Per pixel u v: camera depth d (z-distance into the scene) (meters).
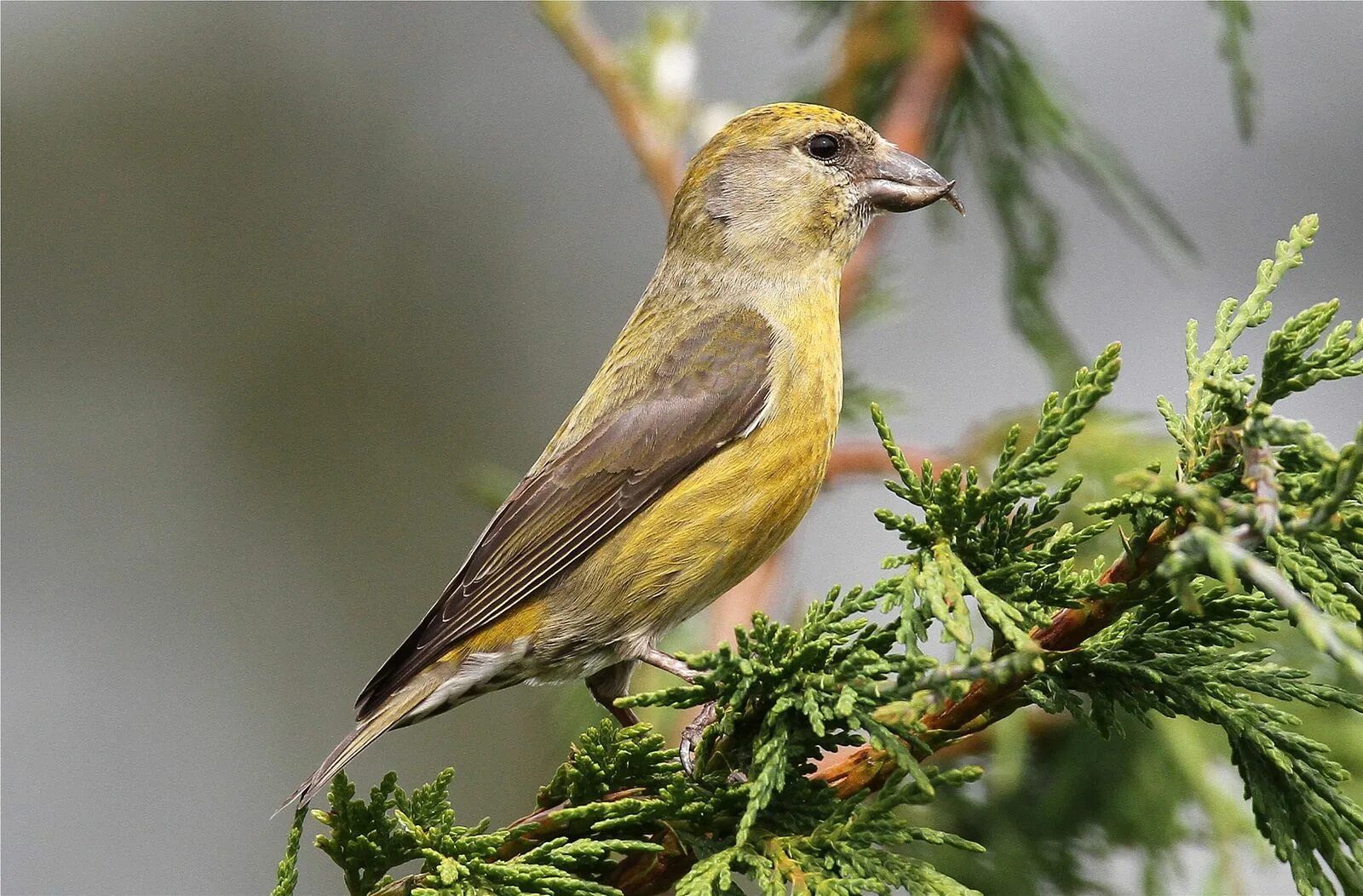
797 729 5.20
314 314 15.34
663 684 9.13
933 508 5.00
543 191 15.91
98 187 15.05
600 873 5.61
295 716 14.34
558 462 7.84
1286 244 5.18
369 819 5.37
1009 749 7.97
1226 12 8.61
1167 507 4.80
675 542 7.60
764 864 4.93
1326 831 4.89
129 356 15.15
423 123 15.76
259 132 15.34
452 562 15.02
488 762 13.69
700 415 7.74
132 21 14.98
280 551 14.88
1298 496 4.57
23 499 14.81
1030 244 10.22
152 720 14.21
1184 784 8.31
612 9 15.30
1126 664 5.12
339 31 15.48
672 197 9.98
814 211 8.55
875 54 9.95
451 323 15.57
